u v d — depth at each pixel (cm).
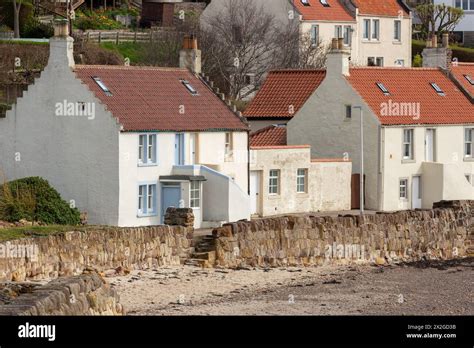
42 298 8094
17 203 14525
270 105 19775
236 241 13050
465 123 19575
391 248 14400
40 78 16075
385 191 18600
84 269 11050
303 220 13575
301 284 12250
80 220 15350
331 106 18862
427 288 12406
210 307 10738
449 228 15100
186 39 17388
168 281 11900
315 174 18138
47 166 16050
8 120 16275
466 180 19275
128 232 12256
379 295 11869
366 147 18650
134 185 15788
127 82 16362
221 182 16125
